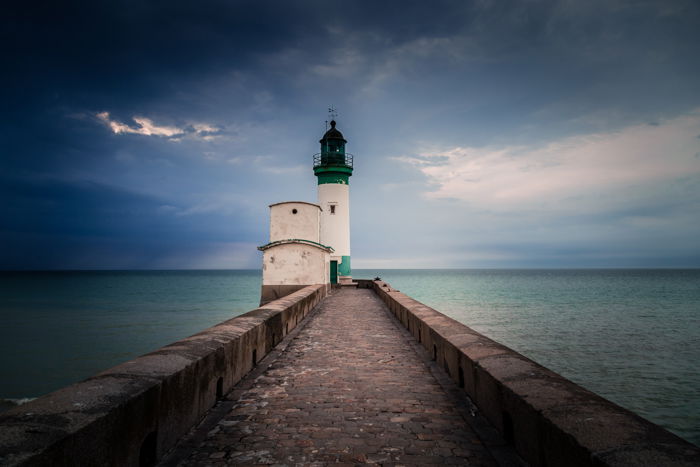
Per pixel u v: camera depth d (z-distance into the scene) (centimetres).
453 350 614
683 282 12044
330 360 784
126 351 2481
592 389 1661
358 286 3247
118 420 300
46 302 5891
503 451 381
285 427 462
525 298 6038
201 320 3869
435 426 462
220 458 387
